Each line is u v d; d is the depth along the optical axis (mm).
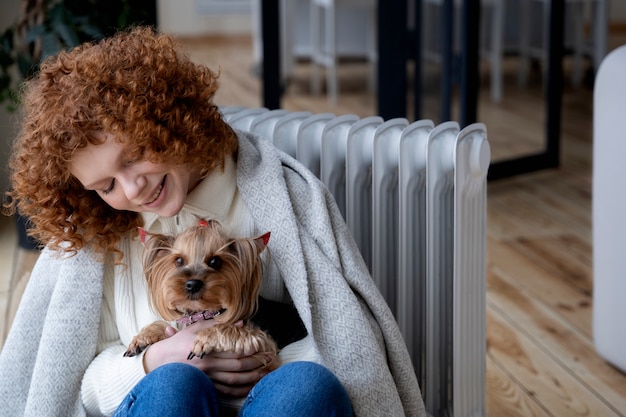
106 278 1377
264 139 1424
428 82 3730
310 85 5844
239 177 1364
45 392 1312
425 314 1646
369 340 1286
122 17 2961
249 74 6023
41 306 1371
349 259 1341
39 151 1240
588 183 3854
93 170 1221
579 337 2383
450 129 1562
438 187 1535
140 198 1243
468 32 3516
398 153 1554
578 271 2859
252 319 1310
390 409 1290
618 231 2062
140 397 1157
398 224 1628
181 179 1273
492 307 2582
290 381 1148
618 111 1993
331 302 1294
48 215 1290
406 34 3623
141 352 1295
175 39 1315
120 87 1202
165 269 1203
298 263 1291
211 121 1290
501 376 2164
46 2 3016
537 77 5551
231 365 1243
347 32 6246
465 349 1595
